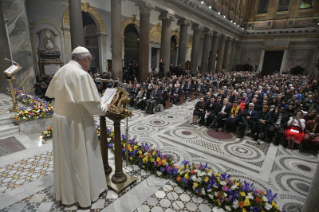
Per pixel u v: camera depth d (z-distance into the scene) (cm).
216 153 494
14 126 483
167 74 1666
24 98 668
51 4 1279
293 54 2828
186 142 554
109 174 301
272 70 3094
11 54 830
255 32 3059
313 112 576
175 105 1017
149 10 1318
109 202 253
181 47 1822
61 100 203
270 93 1020
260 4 2984
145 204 258
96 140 233
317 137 514
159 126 685
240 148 531
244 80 1931
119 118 251
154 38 2253
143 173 329
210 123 694
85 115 216
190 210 255
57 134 215
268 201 259
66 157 214
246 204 251
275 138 570
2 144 416
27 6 1184
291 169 431
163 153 478
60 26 1356
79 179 221
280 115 592
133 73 1561
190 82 1291
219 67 2680
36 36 1262
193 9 1769
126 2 1745
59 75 206
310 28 2581
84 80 199
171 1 1492
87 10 1478
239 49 3262
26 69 878
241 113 636
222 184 274
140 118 771
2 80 816
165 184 304
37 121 509
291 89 1132
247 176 395
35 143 429
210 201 272
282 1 2794
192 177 289
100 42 1661
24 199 251
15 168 325
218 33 2419
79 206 239
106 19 1653
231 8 2545
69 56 1439
